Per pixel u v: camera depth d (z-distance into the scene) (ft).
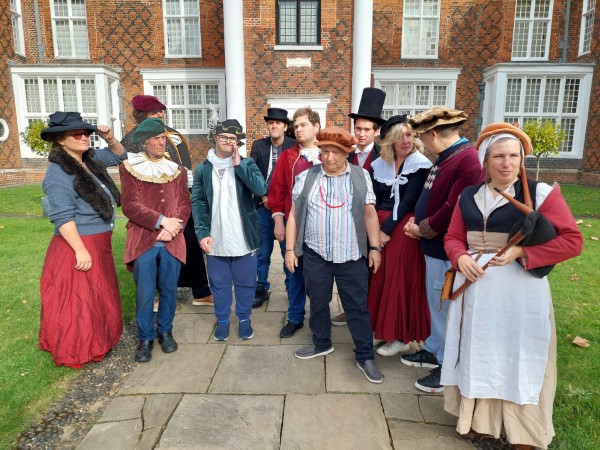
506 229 6.81
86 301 10.07
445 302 9.32
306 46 42.91
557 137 44.60
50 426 8.16
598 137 48.60
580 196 39.81
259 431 7.95
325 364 10.48
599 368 10.03
